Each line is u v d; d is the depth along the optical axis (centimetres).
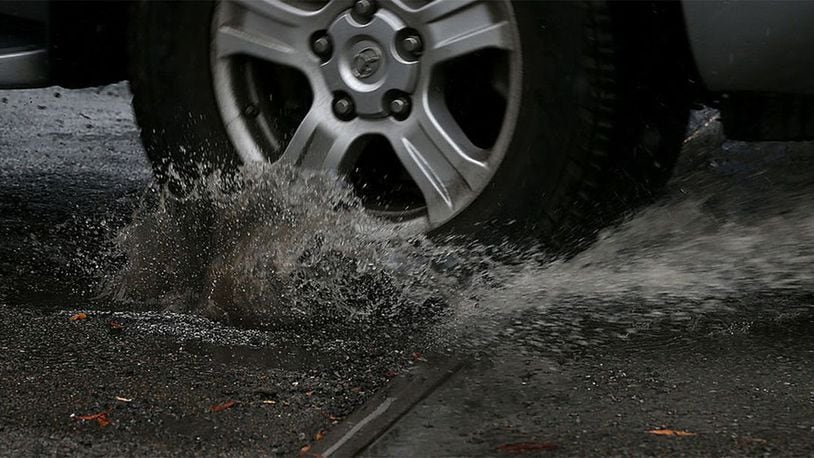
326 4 637
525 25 598
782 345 589
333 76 639
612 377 552
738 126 608
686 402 523
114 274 695
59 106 1290
